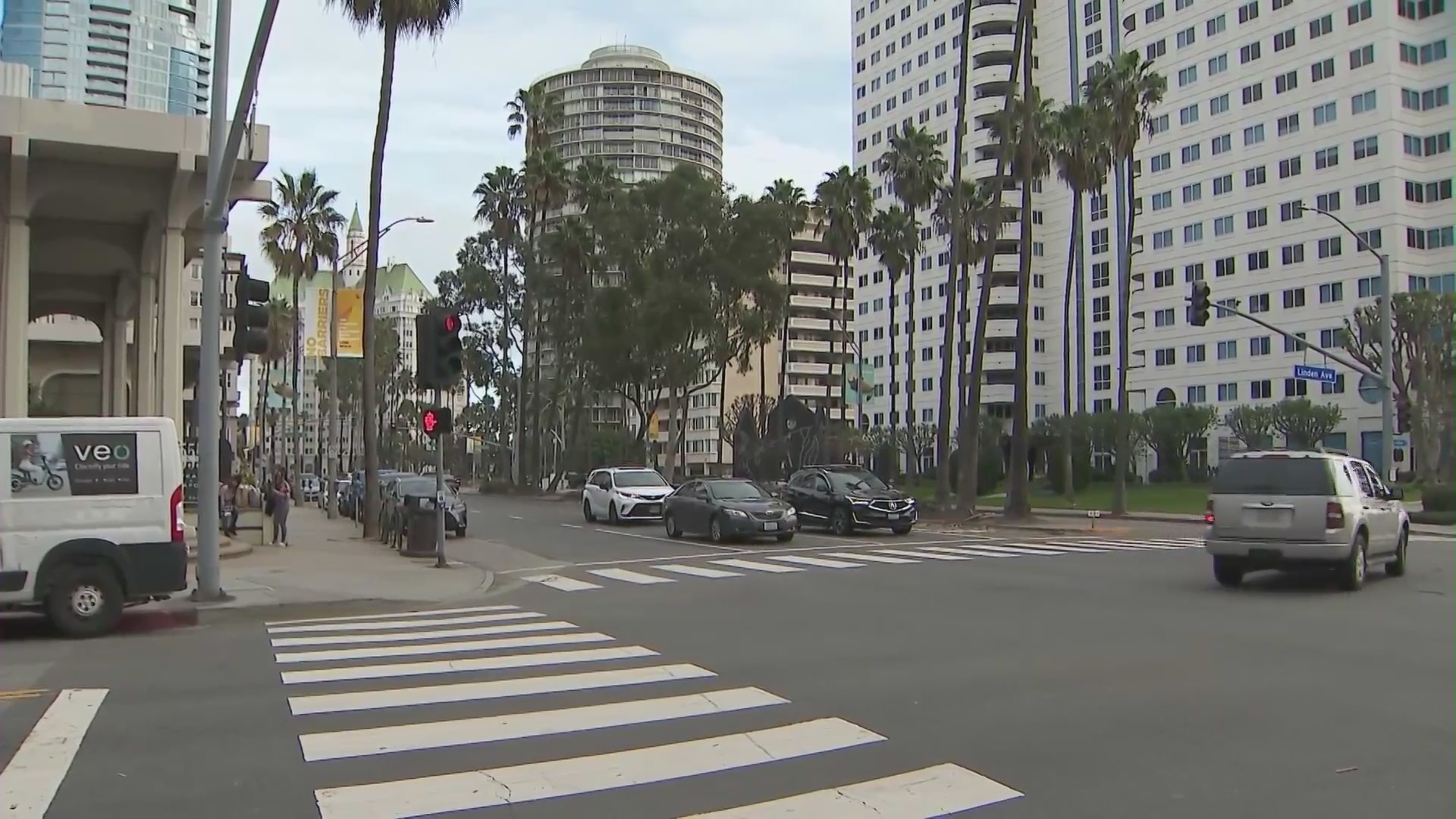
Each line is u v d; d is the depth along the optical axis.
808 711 7.35
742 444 55.62
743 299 55.69
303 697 7.92
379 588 15.77
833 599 14.07
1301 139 72.31
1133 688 8.12
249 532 28.80
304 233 54.78
